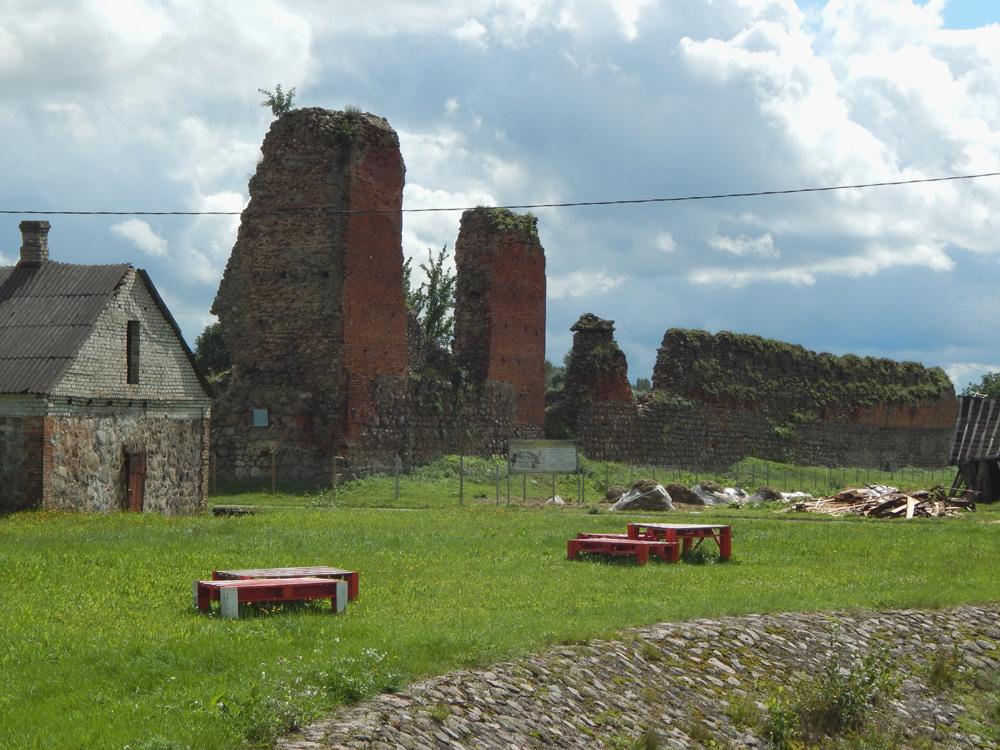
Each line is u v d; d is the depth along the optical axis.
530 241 54.81
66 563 19.28
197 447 35.25
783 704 14.73
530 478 50.53
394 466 46.69
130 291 32.69
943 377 89.88
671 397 64.81
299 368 45.09
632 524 23.89
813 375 76.88
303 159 45.59
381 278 46.50
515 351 53.91
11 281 32.66
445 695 12.01
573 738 12.30
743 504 41.97
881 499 38.75
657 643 15.16
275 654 12.45
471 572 20.16
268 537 24.20
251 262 46.12
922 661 17.27
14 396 29.50
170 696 11.03
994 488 47.78
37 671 11.74
